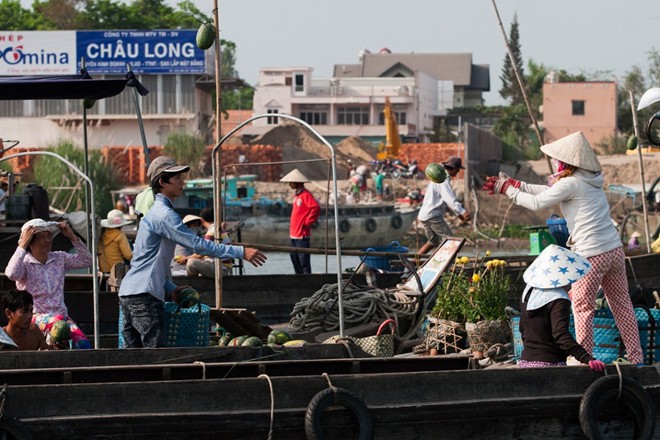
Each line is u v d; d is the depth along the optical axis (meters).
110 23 149.38
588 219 17.92
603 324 19.22
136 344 18.27
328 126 168.25
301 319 23.17
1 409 13.48
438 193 31.73
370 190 107.94
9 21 147.38
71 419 13.79
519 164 117.19
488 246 71.75
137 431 14.03
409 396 15.29
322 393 14.67
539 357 16.19
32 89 21.86
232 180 74.62
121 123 110.25
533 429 15.76
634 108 33.84
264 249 26.97
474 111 199.12
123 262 26.20
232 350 17.02
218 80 23.00
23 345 18.05
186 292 18.64
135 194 70.69
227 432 14.44
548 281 15.91
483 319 21.77
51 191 71.44
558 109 148.12
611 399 15.93
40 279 19.28
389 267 31.62
